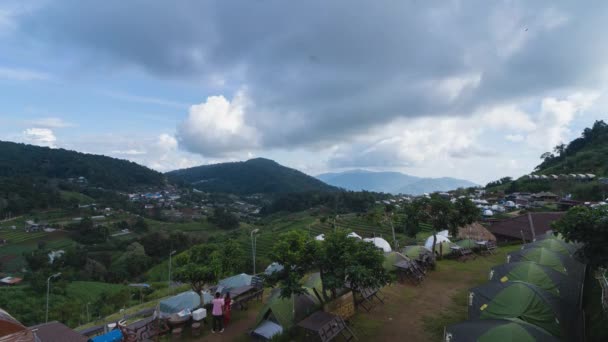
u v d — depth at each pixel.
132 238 108.25
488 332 9.98
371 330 14.38
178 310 16.83
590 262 12.37
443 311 16.20
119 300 37.53
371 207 133.88
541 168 141.12
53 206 139.12
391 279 15.00
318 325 12.36
